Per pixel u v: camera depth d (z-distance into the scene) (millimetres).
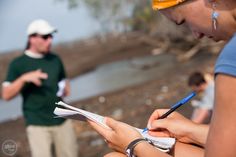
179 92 12336
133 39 22047
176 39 19781
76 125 9625
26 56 6051
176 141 2178
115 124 1979
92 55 20422
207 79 6062
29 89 5965
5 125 11297
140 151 1865
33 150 6004
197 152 2084
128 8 22953
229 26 1630
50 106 5973
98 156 8125
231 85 1490
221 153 1518
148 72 16766
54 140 6152
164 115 2262
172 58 18453
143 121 10109
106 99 12914
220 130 1521
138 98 12344
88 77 17016
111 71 17578
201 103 6156
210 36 1693
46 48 6027
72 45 22703
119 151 1971
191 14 1683
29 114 6004
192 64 16703
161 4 1725
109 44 22000
